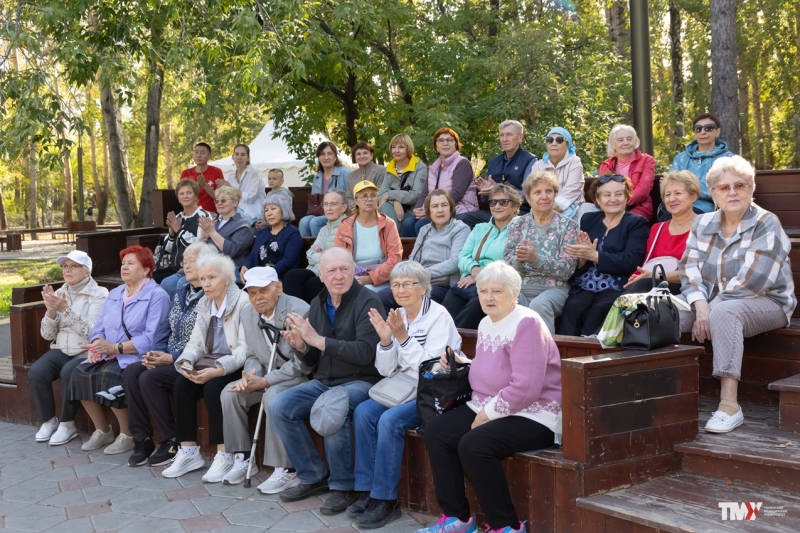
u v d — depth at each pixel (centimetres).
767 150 2588
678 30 2055
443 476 406
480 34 1468
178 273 762
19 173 4544
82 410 661
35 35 820
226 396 518
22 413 712
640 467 386
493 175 716
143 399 568
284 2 919
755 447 383
